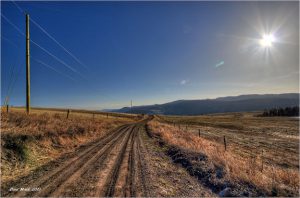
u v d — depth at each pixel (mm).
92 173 10523
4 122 17031
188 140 26062
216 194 8930
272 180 10164
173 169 12328
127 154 15781
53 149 15859
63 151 16031
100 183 9164
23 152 12125
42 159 12938
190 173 11680
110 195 7938
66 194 7848
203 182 10312
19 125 17688
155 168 12141
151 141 24172
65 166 11750
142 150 17844
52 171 10695
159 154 16531
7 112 21203
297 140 41062
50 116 27031
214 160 13109
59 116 30797
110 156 14805
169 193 8562
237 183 9578
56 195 7723
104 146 19328
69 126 23609
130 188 8742
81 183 9055
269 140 39812
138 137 27859
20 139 13211
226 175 10266
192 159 13906
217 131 54281
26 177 9625
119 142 22438
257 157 22188
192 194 8711
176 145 19312
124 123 68688
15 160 11336
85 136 24766
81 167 11617
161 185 9391
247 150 27203
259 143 35344
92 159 13688
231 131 55812
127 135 30219
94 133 28891
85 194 7922
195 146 19719
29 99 24391
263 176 10500
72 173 10430
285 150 29688
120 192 8266
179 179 10555
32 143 14477
